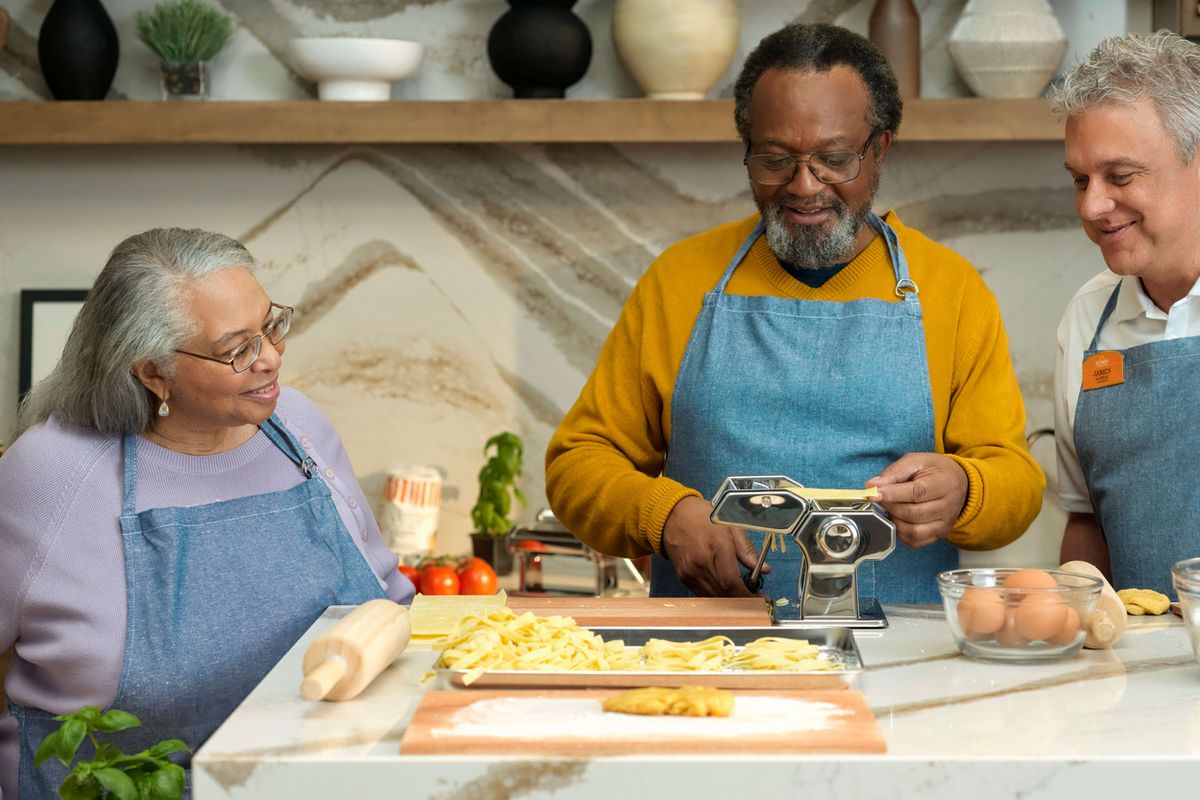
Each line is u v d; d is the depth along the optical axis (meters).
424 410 2.68
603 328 2.67
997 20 2.38
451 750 0.94
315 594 1.51
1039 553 2.62
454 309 2.67
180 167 2.62
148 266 1.42
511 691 1.08
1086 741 0.97
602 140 2.40
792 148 1.58
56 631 1.41
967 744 0.96
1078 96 1.49
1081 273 2.65
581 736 0.96
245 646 1.45
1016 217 2.64
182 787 1.16
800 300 1.71
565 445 1.77
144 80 2.57
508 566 2.58
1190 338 1.60
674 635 1.26
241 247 1.49
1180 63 1.46
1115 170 1.48
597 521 1.64
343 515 1.61
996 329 1.69
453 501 2.69
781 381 1.68
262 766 0.94
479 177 2.64
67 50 2.40
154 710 1.41
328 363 2.67
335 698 1.10
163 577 1.43
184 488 1.50
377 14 2.60
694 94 2.43
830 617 1.35
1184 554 1.59
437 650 1.27
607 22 2.57
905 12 2.42
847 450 1.65
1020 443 1.65
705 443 1.69
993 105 2.37
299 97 2.60
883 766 0.93
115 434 1.49
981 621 1.18
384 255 2.66
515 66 2.41
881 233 1.74
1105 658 1.21
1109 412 1.66
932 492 1.45
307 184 2.64
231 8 2.59
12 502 1.44
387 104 2.39
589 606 1.43
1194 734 0.98
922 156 2.63
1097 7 2.57
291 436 1.59
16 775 1.45
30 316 2.60
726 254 1.77
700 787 0.93
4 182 2.62
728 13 2.40
